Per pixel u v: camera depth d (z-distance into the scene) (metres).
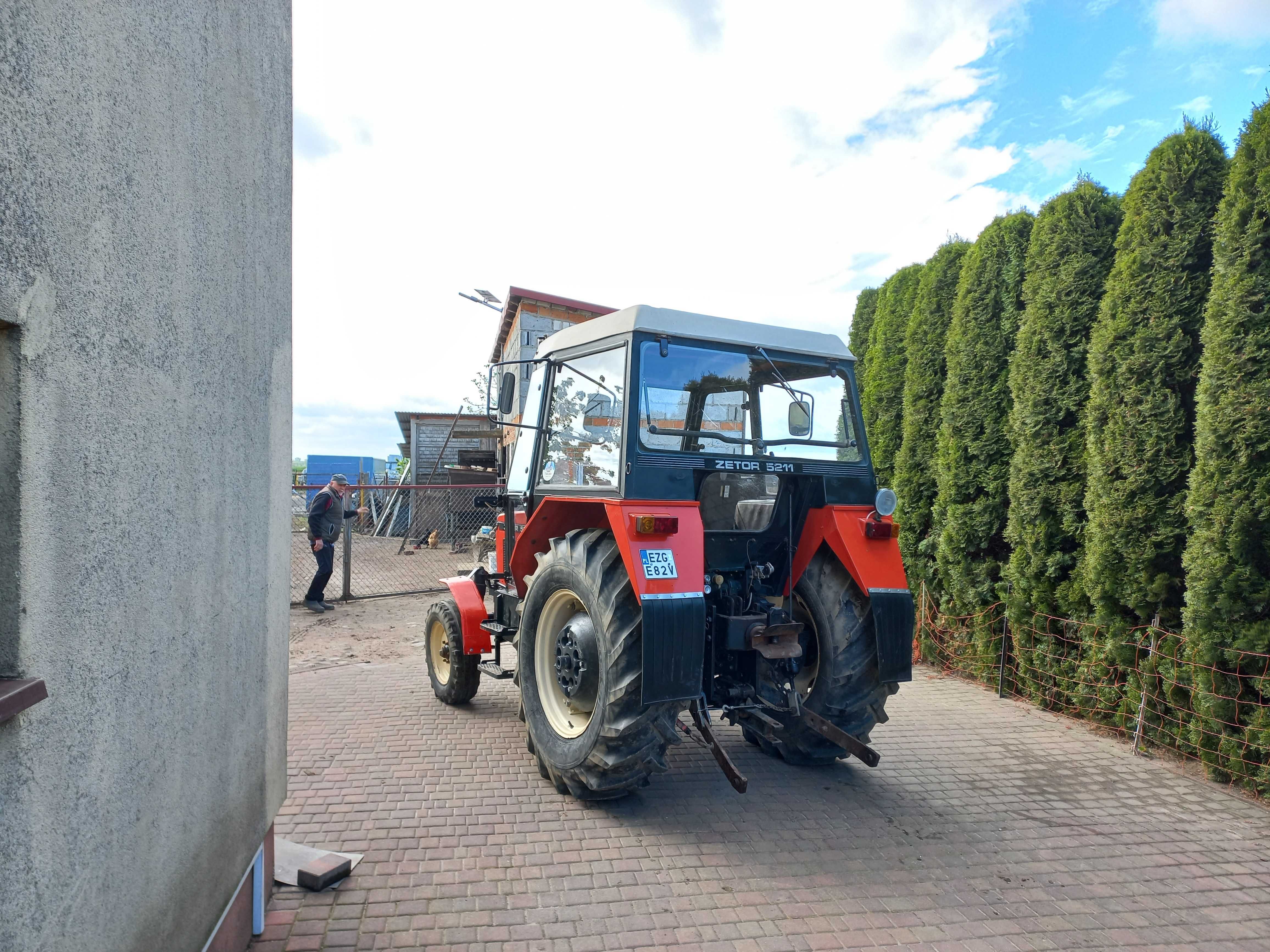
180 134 1.74
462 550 14.20
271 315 2.44
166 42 1.67
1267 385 3.84
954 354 6.30
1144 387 4.59
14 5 1.17
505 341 16.97
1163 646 4.51
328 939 2.46
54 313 1.28
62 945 1.31
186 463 1.81
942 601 6.54
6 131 1.15
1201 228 4.42
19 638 1.20
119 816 1.51
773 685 3.79
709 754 4.40
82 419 1.37
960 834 3.38
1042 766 4.28
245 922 2.37
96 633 1.42
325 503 8.76
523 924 2.59
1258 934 2.66
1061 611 5.32
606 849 3.16
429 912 2.65
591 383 3.93
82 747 1.38
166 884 1.73
